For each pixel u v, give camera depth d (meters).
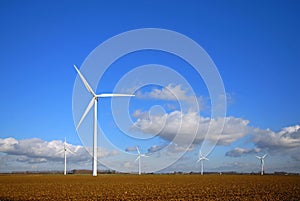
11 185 64.88
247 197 43.09
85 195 45.84
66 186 61.91
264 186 61.16
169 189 55.16
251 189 54.56
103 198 42.59
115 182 74.81
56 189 55.19
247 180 83.00
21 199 41.62
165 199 41.31
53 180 83.44
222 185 64.38
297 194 46.22
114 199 41.75
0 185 65.06
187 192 49.94
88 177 98.62
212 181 79.38
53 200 40.72
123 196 44.72
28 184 67.62
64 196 44.69
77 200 40.75
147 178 96.62
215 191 51.38
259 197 42.97
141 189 55.06
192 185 64.19
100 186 62.09
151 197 43.62
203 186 61.56
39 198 42.56
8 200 40.69
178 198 42.41
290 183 69.44
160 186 62.00
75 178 93.38
